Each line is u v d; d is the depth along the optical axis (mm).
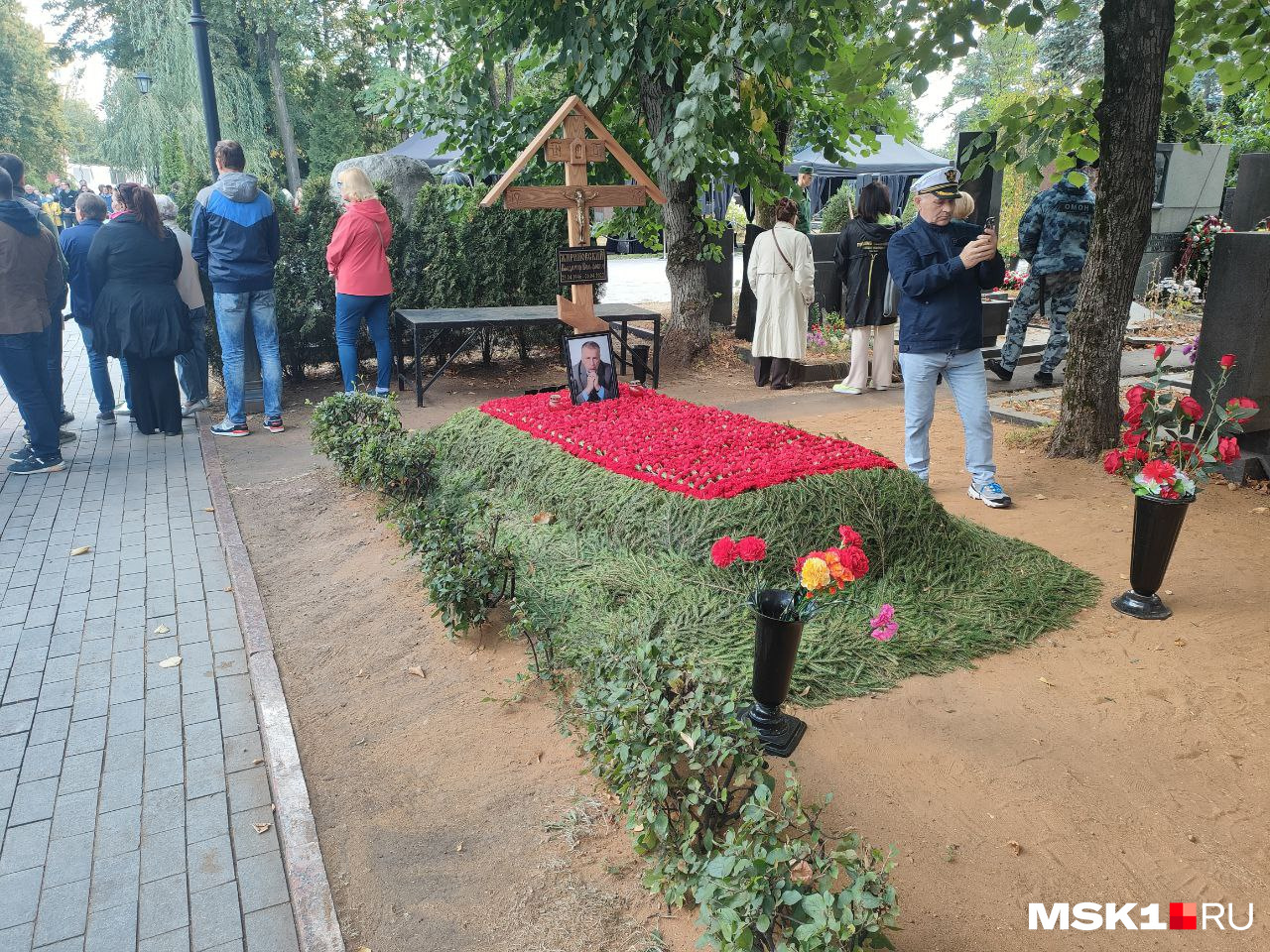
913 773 2967
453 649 3988
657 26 8359
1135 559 4055
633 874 2580
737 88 9148
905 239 5480
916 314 5547
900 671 3578
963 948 2271
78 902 2709
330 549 5254
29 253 6566
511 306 9922
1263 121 17062
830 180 22625
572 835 2750
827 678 3498
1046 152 6148
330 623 4375
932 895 2439
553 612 3965
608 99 9516
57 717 3691
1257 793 2863
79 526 5852
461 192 10133
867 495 4406
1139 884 2490
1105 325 6336
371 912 2529
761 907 1995
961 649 3744
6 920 2639
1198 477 3980
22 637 4371
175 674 4016
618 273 21375
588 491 4828
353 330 8438
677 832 2531
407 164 12742
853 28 6266
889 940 2125
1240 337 5676
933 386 5695
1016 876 2514
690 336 10625
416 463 5672
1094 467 6344
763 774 2469
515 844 2754
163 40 29641
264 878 2811
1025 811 2779
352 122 36500
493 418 6176
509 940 2393
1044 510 5555
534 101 10133
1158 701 3393
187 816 3092
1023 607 4094
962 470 6410
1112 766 3006
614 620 3816
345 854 2775
